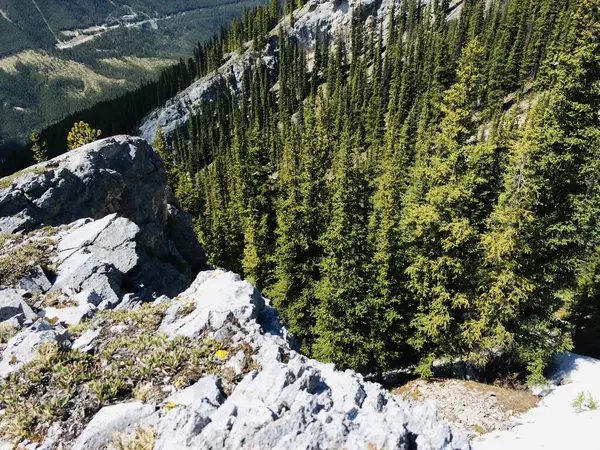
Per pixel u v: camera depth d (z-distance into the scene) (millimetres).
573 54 19609
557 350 21344
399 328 26297
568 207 20734
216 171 73000
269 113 134250
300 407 7691
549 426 17125
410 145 68750
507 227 19891
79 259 16797
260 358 10000
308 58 161500
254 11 181000
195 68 185250
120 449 7441
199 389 8922
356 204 29297
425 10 139000
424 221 21484
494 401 20203
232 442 7270
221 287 13094
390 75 112375
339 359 25891
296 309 30734
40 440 7883
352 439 7176
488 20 102625
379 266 26141
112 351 10242
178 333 10945
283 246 30859
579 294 28312
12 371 9367
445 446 7551
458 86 20000
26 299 14016
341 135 91188
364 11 155375
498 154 23375
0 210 21984
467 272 22078
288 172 39500
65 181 24703
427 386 23062
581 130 19656
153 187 30781
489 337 21188
